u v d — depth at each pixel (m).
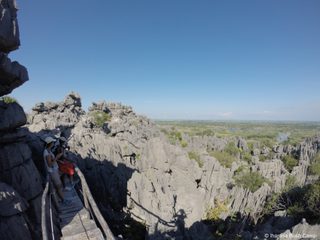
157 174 32.00
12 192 8.89
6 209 8.39
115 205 29.44
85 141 38.75
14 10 10.24
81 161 28.45
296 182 48.09
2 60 10.07
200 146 89.94
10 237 8.12
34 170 11.70
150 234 23.58
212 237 26.27
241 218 32.97
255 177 47.81
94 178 29.17
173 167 33.28
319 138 100.25
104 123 90.25
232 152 87.88
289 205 36.62
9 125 10.44
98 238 8.87
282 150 88.00
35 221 10.25
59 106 89.94
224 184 38.69
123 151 41.25
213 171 39.38
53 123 51.94
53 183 10.76
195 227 25.73
